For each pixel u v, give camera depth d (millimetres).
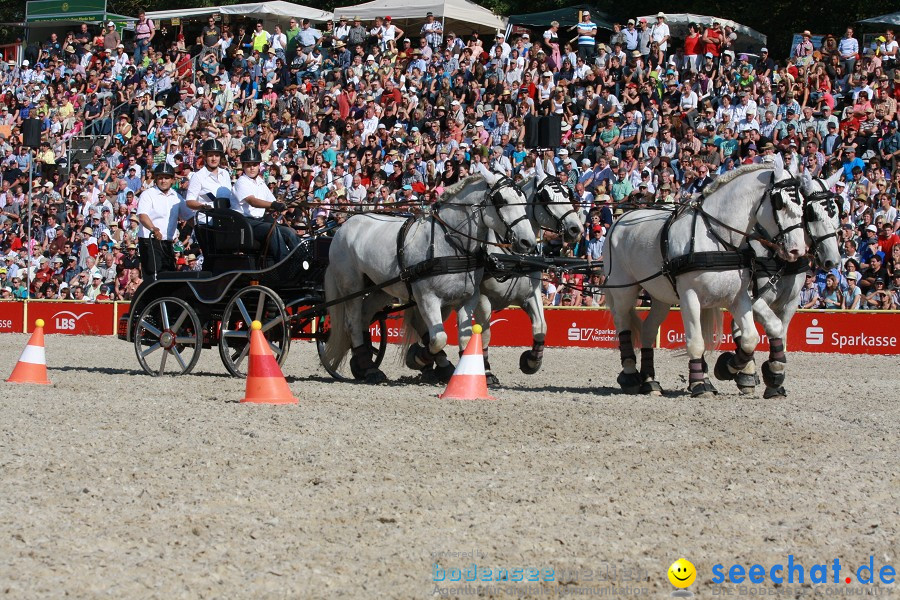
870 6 37500
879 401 13969
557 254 19359
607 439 10766
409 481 8898
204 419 11688
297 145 32250
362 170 30219
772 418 12125
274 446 10219
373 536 7363
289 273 16016
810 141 26172
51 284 30984
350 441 10484
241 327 17062
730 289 13469
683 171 27109
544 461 9703
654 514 8000
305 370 18453
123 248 29922
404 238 14969
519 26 38406
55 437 10594
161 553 6922
